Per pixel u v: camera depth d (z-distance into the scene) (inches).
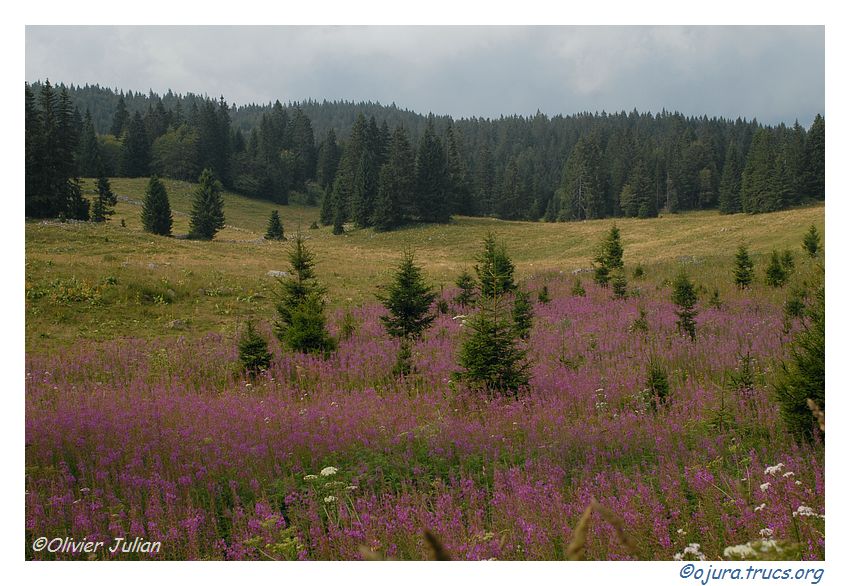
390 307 773.9
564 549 230.8
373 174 3693.4
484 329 493.7
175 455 337.7
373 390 527.8
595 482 303.1
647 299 1083.9
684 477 296.5
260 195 5054.1
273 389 568.1
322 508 284.2
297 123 6107.3
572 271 1811.0
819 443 315.0
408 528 247.9
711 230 2736.2
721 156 5354.3
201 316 1011.3
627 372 556.7
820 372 329.1
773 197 3272.6
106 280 1079.6
